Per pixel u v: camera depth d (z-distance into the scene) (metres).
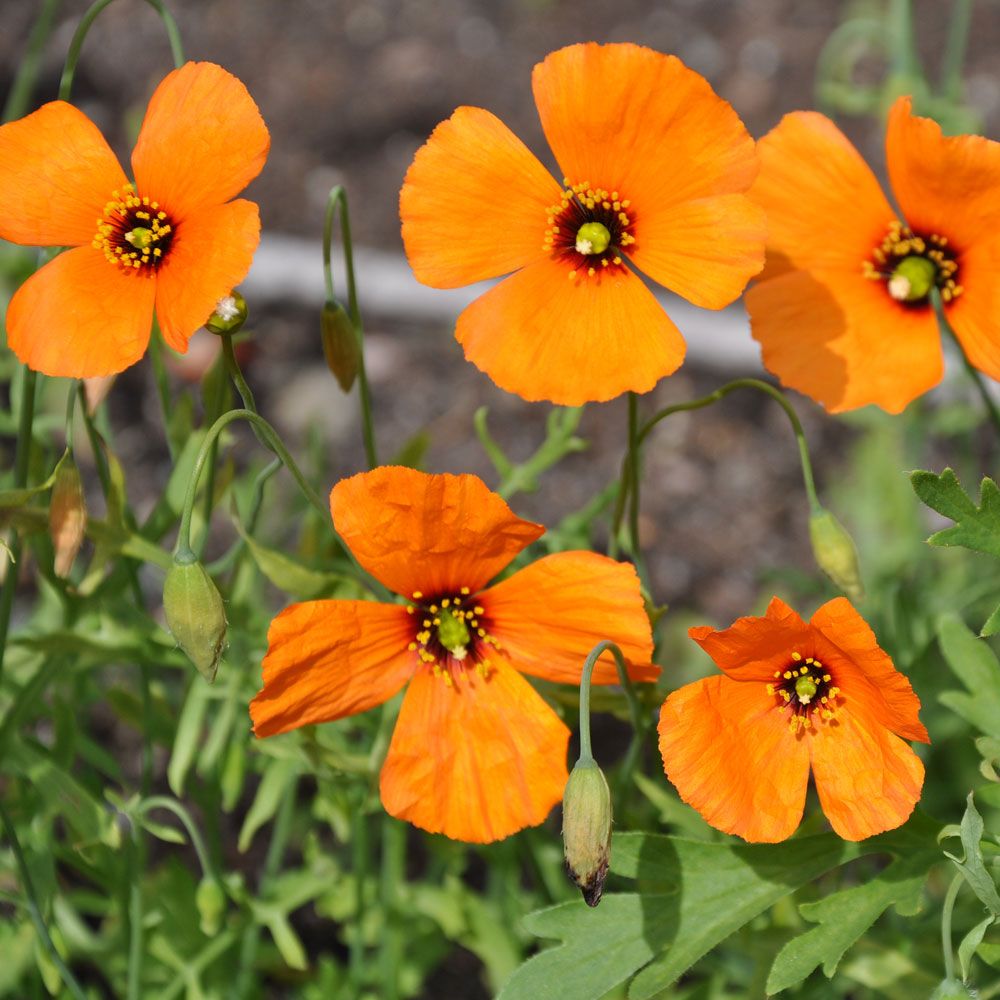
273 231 0.88
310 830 0.63
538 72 0.50
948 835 0.50
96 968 0.62
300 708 0.50
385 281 0.85
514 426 0.80
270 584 0.67
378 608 0.50
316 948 0.63
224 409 0.55
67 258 0.50
